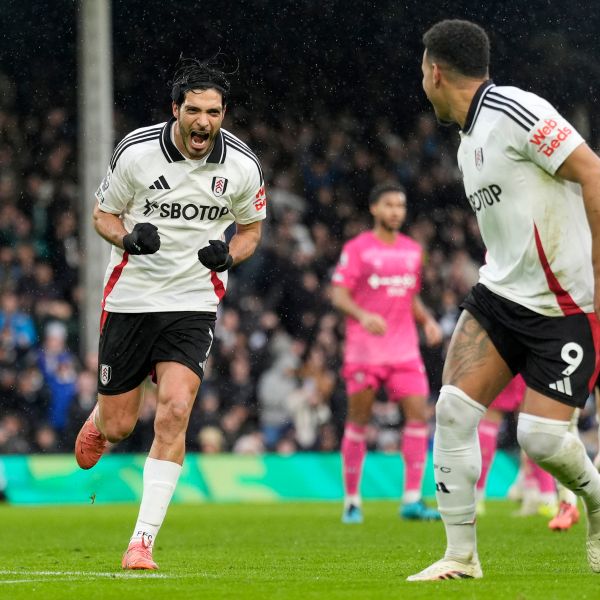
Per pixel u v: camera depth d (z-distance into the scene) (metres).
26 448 45.44
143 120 48.78
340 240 60.22
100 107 49.25
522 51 42.44
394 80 49.75
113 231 17.67
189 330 17.73
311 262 58.38
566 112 43.88
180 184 17.62
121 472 44.06
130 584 14.93
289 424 50.62
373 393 31.31
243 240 18.53
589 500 15.51
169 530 28.34
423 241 61.75
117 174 17.64
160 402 17.36
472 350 15.12
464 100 15.09
